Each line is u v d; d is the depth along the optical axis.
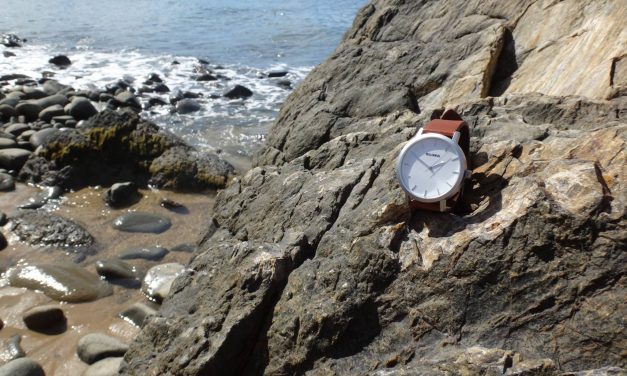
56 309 0.73
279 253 0.49
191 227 0.98
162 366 0.49
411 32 0.88
